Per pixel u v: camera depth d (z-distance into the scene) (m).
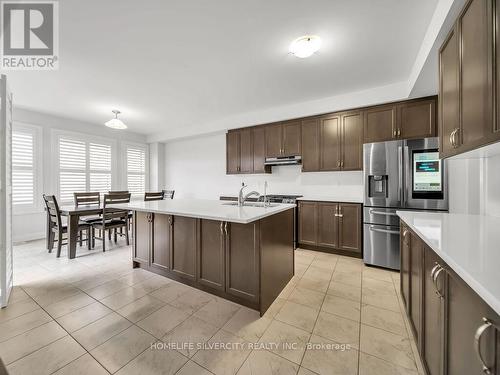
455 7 1.49
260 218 1.81
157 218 2.56
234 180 5.14
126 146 5.76
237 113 4.36
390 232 2.76
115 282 2.46
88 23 1.90
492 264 0.80
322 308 1.96
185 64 2.56
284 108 3.92
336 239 3.34
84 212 3.34
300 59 2.46
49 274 2.67
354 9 1.74
